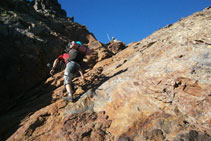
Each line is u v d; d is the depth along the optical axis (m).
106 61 6.54
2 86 4.85
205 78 2.72
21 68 5.38
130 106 3.07
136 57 4.99
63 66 6.50
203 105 2.47
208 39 3.65
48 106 3.89
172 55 3.79
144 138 2.44
